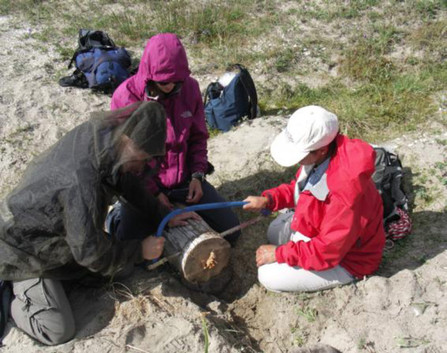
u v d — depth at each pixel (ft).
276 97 19.02
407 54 20.51
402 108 17.26
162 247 9.84
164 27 23.58
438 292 10.07
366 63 19.88
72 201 8.25
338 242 9.29
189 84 11.56
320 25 23.06
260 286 11.43
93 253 8.60
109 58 19.30
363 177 8.77
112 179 8.42
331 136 8.76
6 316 9.84
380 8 23.70
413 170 13.76
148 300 10.29
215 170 14.82
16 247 8.86
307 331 10.21
